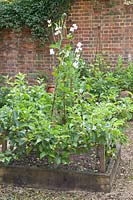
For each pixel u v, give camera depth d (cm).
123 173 362
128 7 729
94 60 749
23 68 828
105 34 753
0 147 417
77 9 766
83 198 302
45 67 807
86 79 450
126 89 671
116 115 370
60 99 357
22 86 397
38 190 322
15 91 380
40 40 799
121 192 313
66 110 357
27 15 796
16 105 350
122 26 739
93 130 312
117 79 642
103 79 609
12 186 330
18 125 325
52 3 774
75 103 363
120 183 335
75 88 371
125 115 382
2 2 824
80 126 317
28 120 332
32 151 360
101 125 315
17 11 801
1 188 327
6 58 840
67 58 358
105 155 337
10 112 334
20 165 336
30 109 343
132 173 361
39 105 363
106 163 345
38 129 316
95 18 756
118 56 743
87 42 767
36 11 790
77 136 314
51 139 314
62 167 332
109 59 755
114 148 356
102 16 751
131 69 697
